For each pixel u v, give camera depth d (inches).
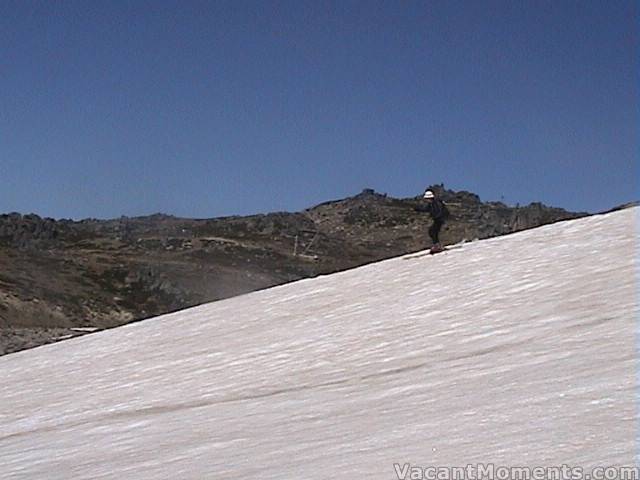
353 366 560.7
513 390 364.2
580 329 498.0
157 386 641.0
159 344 830.5
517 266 759.1
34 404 680.4
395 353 569.0
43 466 416.8
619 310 525.3
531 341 502.0
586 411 299.7
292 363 617.6
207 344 773.3
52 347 959.0
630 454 245.1
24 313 2304.4
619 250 722.8
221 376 626.5
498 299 662.5
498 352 491.5
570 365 395.2
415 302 731.4
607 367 371.6
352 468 283.0
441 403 371.6
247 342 741.3
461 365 474.0
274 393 526.6
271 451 339.9
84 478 366.3
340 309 786.8
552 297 619.8
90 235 3902.6
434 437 306.0
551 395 335.3
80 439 484.7
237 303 942.4
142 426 487.5
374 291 819.4
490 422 313.7
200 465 340.8
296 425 390.6
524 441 276.5
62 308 2444.6
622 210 918.4
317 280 953.5
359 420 371.6
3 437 561.6
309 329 732.0
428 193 917.8
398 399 406.0
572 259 733.3
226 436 398.6
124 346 861.8
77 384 730.8
